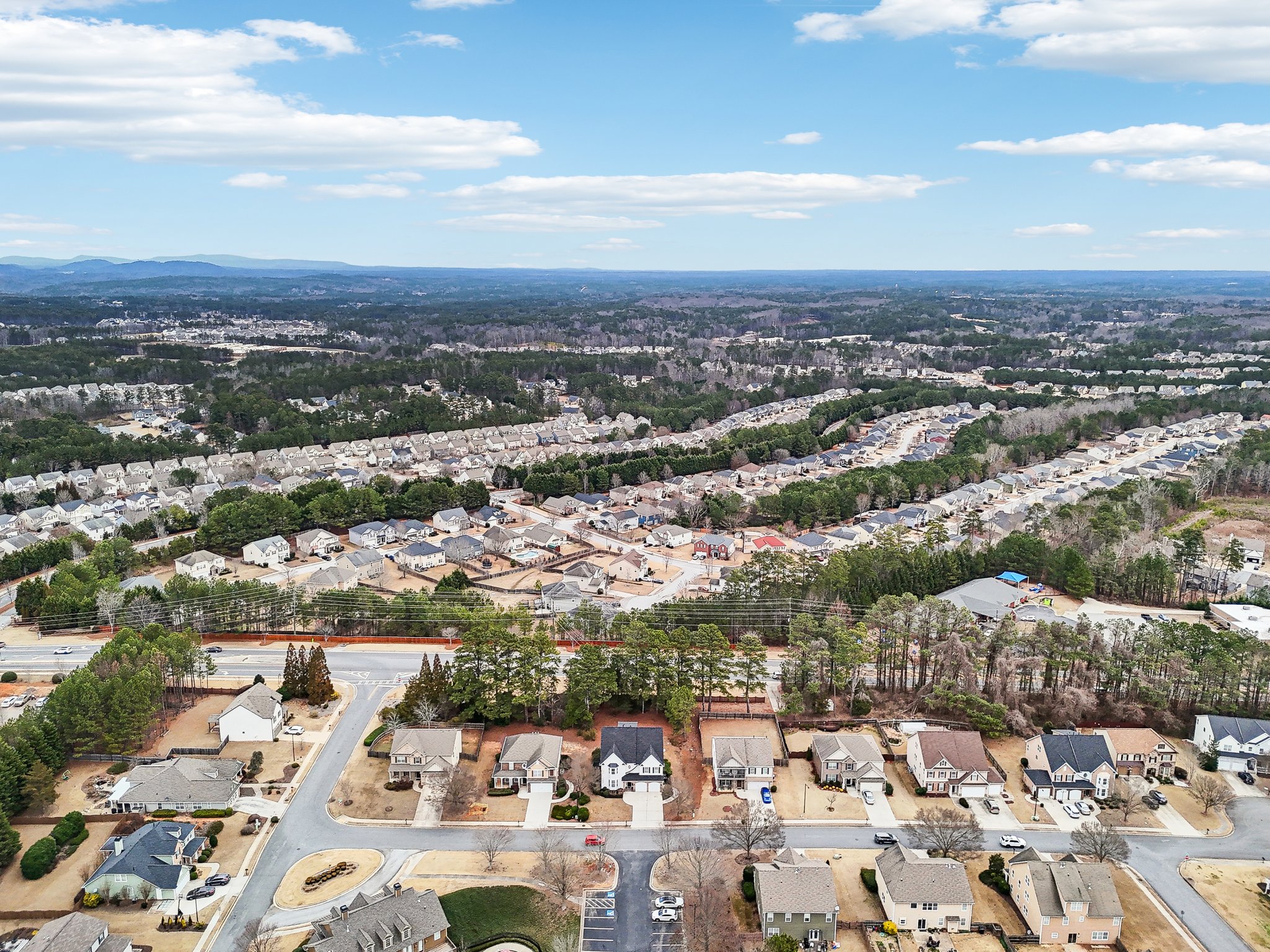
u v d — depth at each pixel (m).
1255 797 120.44
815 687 137.38
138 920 94.25
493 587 199.38
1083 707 135.25
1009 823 113.81
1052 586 193.38
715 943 92.00
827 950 92.19
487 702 132.75
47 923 91.31
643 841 109.12
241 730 129.88
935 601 154.38
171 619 168.00
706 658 136.88
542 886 100.44
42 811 111.44
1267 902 99.88
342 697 144.50
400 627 169.88
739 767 119.19
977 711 133.62
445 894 98.50
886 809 116.25
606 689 134.38
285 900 97.38
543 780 119.56
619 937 92.88
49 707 123.81
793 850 101.44
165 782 113.81
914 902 94.50
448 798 114.06
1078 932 93.94
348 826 111.00
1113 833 104.25
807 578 178.25
